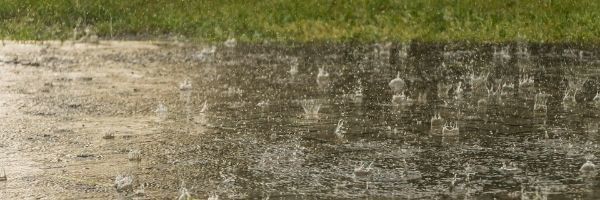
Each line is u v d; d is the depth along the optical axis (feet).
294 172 69.51
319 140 80.59
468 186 65.36
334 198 62.28
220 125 87.30
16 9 174.50
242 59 137.49
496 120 89.71
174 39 160.86
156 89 109.09
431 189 64.54
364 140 80.59
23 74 120.67
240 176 68.44
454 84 113.80
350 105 98.27
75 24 169.78
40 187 65.62
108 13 173.68
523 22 167.43
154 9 176.76
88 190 64.80
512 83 114.11
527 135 82.53
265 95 104.88
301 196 62.90
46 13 173.58
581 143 79.20
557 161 72.74
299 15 173.78
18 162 72.69
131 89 108.99
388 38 160.45
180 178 67.92
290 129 85.35
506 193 63.46
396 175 68.49
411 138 81.41
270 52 146.00
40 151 76.48
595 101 100.94
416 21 169.78
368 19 172.24
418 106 97.81
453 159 73.51
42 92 106.11
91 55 140.67
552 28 163.53
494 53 143.43
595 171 69.46
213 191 64.34
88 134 83.05
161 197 62.95
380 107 97.09
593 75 120.67
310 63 133.49
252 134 83.25
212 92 107.04
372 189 64.59
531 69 126.62
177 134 83.25
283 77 119.34
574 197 62.23
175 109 95.91
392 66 130.41
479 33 162.50
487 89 109.60
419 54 143.23
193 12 175.42
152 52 144.87
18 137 81.71
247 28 167.02
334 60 136.67
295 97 103.55
